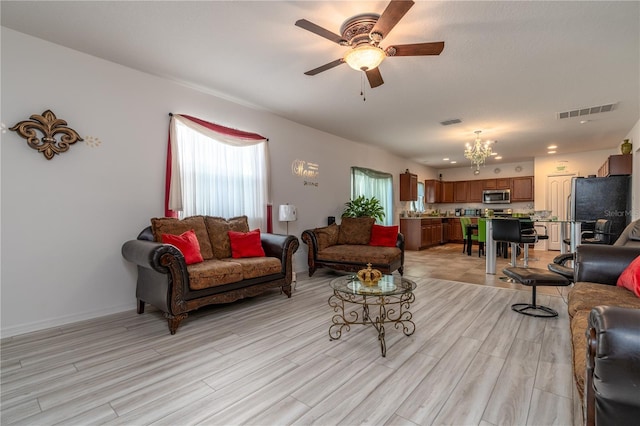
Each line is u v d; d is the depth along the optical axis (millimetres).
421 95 3861
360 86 3588
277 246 3662
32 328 2586
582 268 2371
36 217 2617
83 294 2865
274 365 2039
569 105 4211
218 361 2094
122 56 2926
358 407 1590
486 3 2131
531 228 5137
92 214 2920
